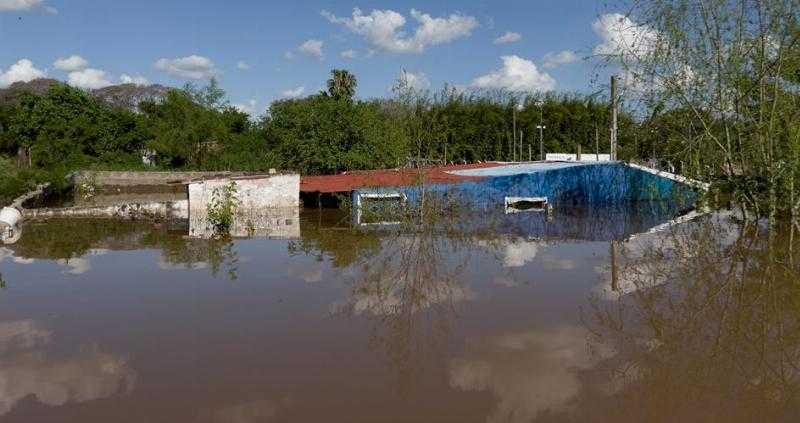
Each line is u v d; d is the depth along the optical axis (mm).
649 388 4281
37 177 27547
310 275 8523
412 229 14484
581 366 4738
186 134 50688
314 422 3781
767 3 11797
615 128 22422
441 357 4969
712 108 13156
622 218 16656
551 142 53000
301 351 5160
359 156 26594
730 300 6707
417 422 3770
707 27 12656
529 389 4281
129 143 56625
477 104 53094
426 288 7617
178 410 3988
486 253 10406
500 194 20016
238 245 11680
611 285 7633
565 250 10641
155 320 6191
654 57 13477
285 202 19188
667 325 5809
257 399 4148
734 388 4289
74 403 4129
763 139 12305
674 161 16281
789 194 12125
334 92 48312
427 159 21125
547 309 6492
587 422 3758
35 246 11633
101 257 10211
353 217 17516
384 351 5129
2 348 5336
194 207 17641
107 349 5277
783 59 11750
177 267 9227
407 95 22719
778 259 8977
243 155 45312
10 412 3996
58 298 7215
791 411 3914
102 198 31219
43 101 54125
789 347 5121
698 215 15938
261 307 6672
